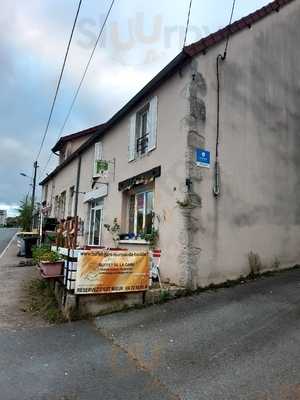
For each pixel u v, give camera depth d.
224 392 3.83
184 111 8.66
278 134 10.63
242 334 5.44
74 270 6.75
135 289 7.12
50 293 8.28
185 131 8.53
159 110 9.76
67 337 5.65
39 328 6.14
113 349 5.12
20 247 19.56
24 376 4.29
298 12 12.11
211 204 8.60
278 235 10.12
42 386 4.04
